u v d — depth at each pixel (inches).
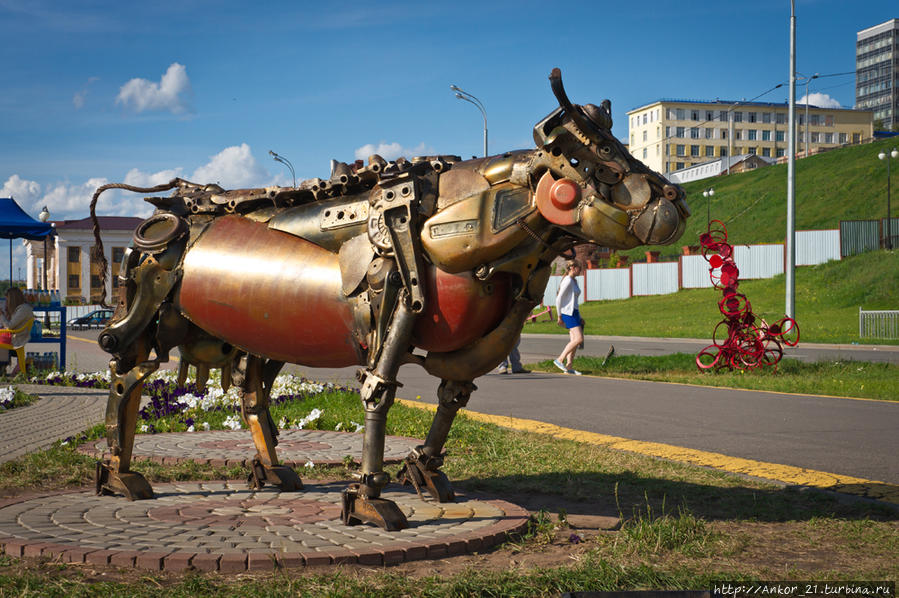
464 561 144.4
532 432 305.9
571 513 186.1
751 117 5098.4
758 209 2285.9
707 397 431.2
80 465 236.4
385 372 155.8
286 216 174.4
